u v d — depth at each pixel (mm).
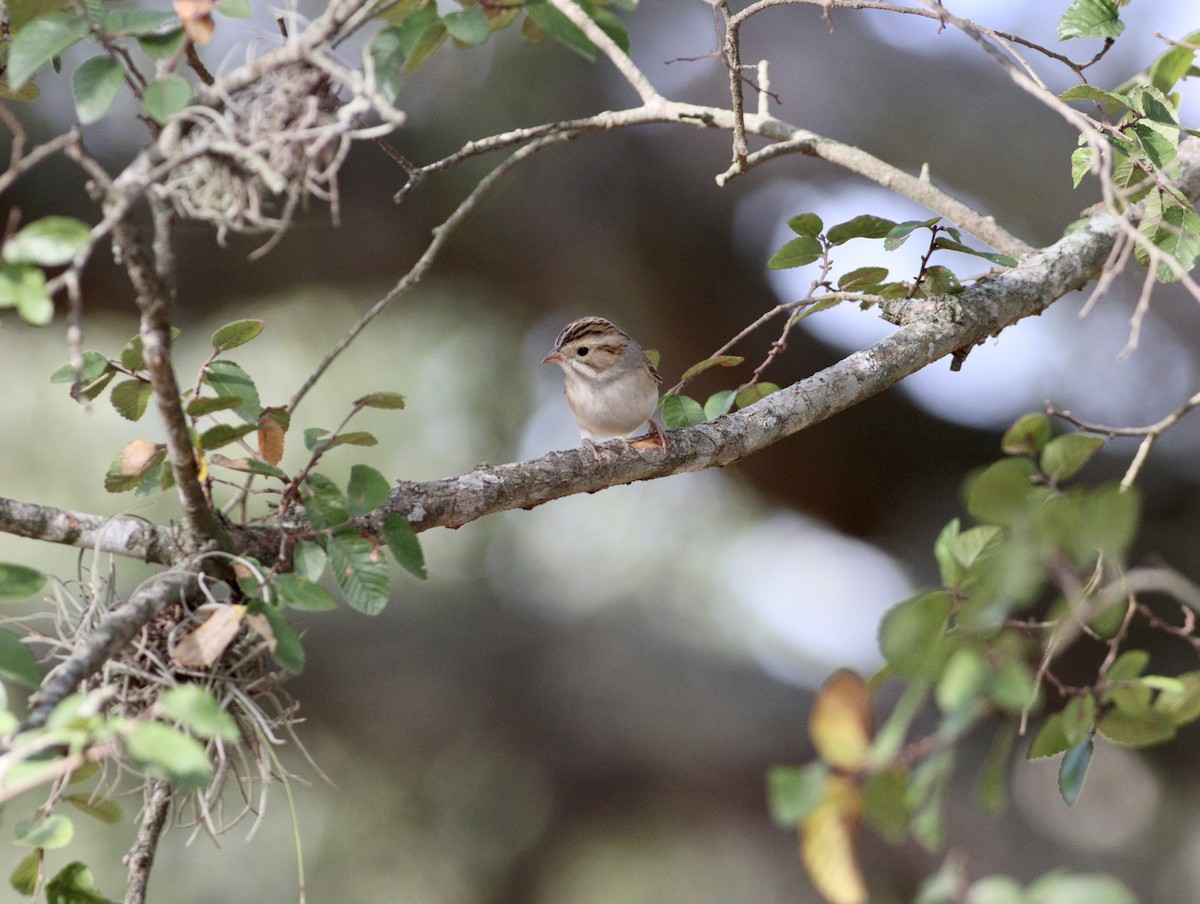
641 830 15805
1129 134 5465
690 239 13859
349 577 4332
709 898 15461
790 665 17781
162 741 3000
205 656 3934
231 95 3963
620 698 15961
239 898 13812
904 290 5953
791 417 5758
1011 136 13484
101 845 12820
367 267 13945
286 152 3848
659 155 13469
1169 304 13969
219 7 3865
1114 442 14227
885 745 3027
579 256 14023
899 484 15156
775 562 18172
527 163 13375
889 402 14500
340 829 14844
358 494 4340
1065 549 3396
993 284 6262
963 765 14594
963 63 13898
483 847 15320
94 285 13102
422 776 15320
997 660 3285
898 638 3400
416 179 5918
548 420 16141
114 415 14227
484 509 5105
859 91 13484
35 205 12023
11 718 3174
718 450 5578
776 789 3092
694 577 17875
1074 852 14703
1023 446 3676
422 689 15328
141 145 12031
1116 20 5473
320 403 15273
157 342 3838
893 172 6891
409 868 15031
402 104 12969
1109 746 15211
